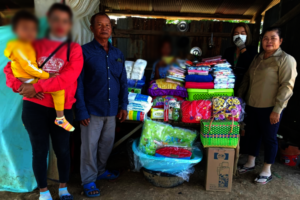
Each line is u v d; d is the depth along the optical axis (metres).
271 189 2.39
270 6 3.72
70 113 1.92
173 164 2.26
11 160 2.14
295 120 3.17
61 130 1.88
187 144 2.46
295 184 2.48
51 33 1.57
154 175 2.36
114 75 2.21
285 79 2.22
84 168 2.27
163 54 2.96
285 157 2.89
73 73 1.70
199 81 2.76
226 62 2.82
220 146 2.28
